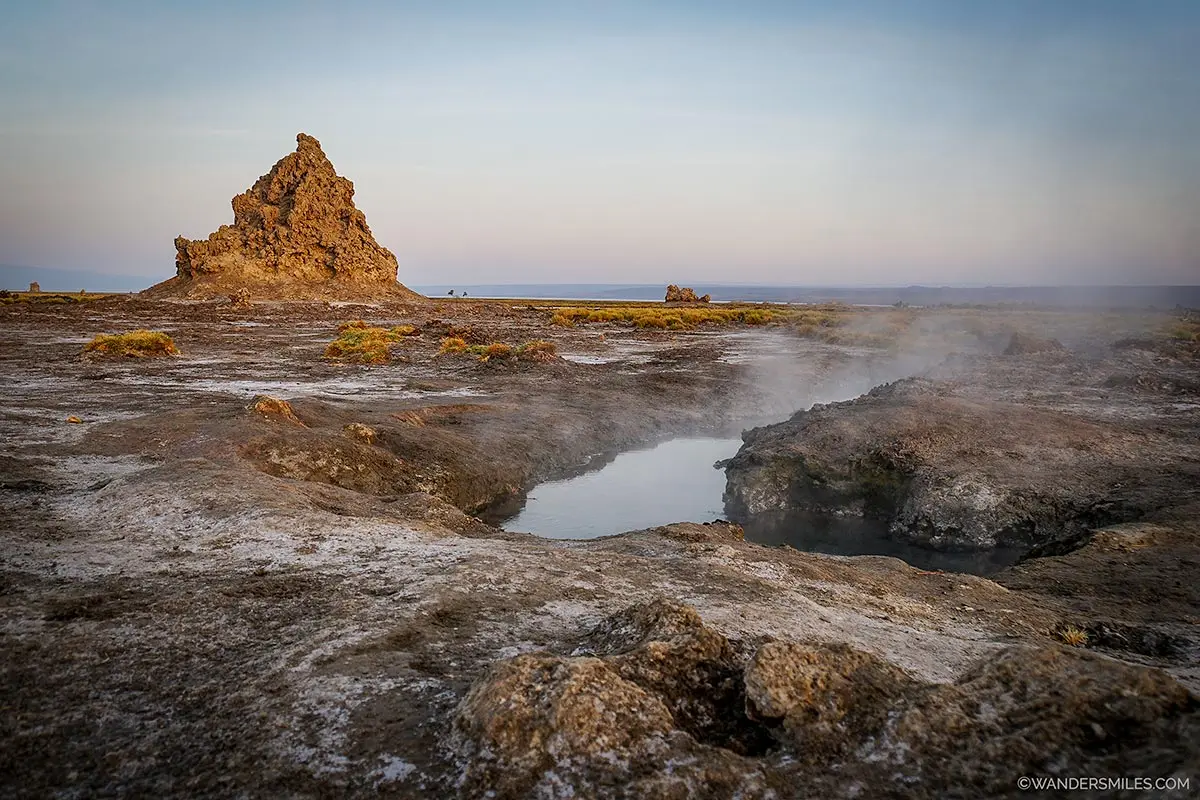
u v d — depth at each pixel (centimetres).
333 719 454
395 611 630
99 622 609
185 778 401
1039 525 1436
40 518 941
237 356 3572
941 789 363
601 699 407
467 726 416
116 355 3312
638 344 4647
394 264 10600
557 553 846
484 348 3834
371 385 2752
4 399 2053
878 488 1702
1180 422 1939
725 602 691
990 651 630
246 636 591
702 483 1958
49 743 436
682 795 358
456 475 1706
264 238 9381
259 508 961
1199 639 742
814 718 411
